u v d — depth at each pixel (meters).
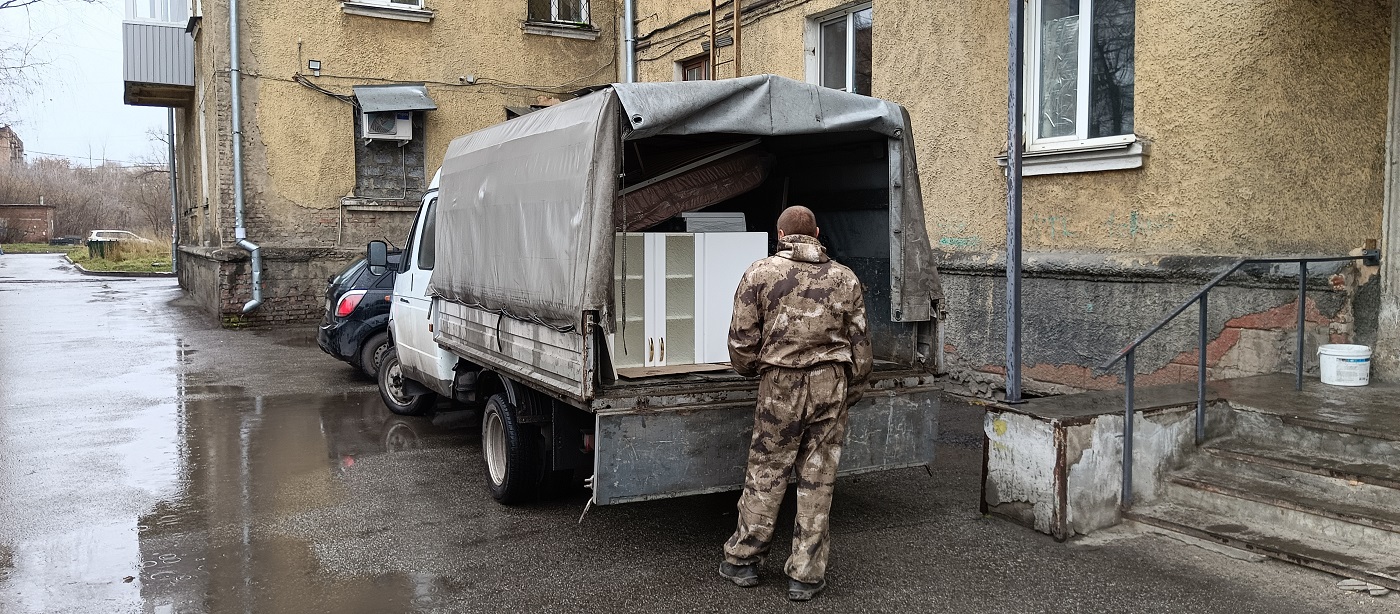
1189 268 6.49
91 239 39.34
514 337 5.27
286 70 13.82
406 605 4.07
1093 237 7.32
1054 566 4.43
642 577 4.39
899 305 5.25
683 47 13.22
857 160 5.64
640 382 4.65
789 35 10.89
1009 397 5.13
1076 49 7.57
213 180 15.11
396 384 8.38
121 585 4.30
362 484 6.05
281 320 14.24
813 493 4.11
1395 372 5.81
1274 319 6.11
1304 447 4.90
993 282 8.16
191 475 6.27
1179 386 5.68
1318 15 5.93
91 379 10.05
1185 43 6.57
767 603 4.07
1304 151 6.03
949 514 5.27
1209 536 4.55
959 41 8.44
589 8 15.66
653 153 5.68
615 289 4.90
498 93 15.12
